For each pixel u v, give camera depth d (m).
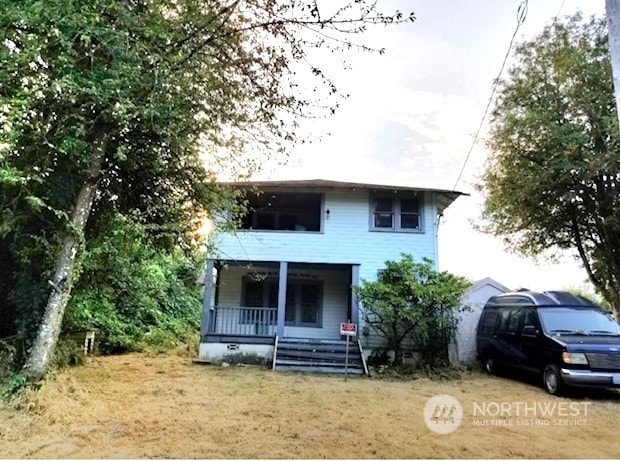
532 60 13.88
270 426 5.67
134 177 9.28
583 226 14.33
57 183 7.79
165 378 9.38
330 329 15.00
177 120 7.82
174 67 7.43
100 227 9.06
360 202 14.20
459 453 4.71
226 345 12.46
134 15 7.04
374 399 7.82
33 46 6.23
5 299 8.30
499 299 11.89
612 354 8.20
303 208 15.95
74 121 7.21
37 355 6.82
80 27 6.45
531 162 13.81
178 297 19.27
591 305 9.87
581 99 12.65
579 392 8.55
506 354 10.45
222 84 8.23
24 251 7.53
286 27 7.36
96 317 12.93
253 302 15.13
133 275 10.23
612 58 3.42
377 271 13.38
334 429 5.60
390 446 4.89
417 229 13.96
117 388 7.92
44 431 5.16
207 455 4.42
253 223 15.65
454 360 12.26
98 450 4.53
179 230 9.36
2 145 6.03
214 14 7.47
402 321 12.02
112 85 6.68
